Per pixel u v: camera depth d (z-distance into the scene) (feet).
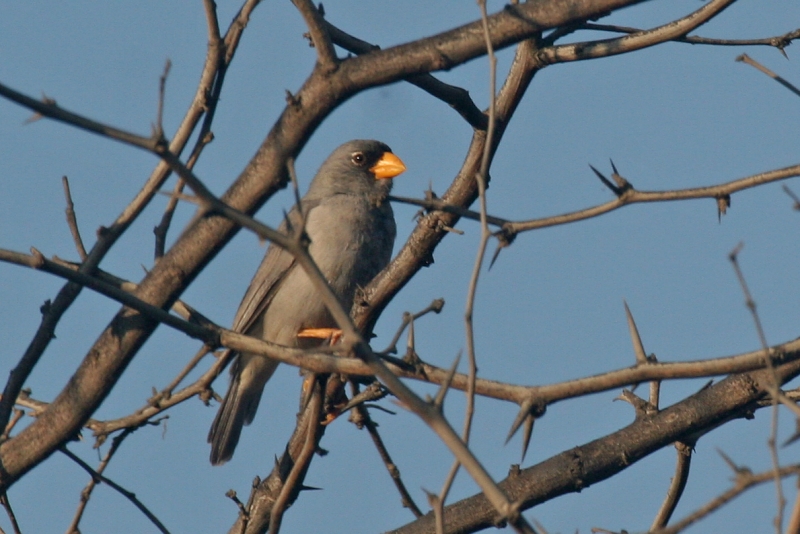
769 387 21.06
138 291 32.19
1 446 33.63
